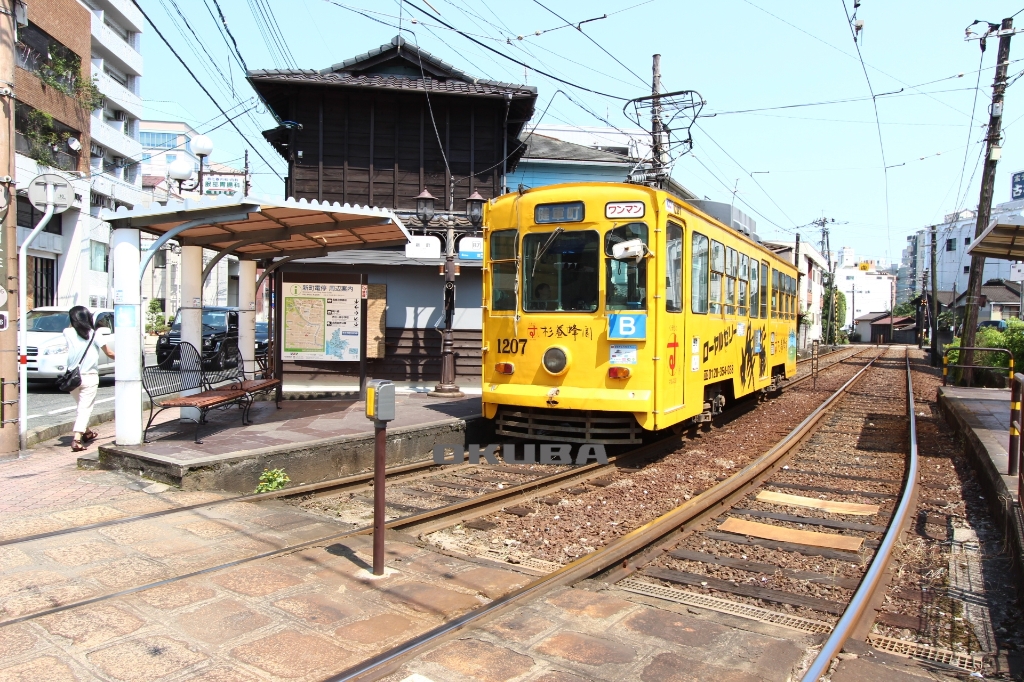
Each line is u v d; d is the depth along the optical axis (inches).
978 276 803.4
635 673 139.3
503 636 154.3
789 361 693.3
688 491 299.7
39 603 164.6
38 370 576.7
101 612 160.6
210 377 396.5
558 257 357.4
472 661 142.4
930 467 366.6
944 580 206.4
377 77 626.5
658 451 384.2
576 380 349.1
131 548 202.5
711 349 414.6
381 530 187.8
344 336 456.1
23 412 342.0
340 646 147.9
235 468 279.6
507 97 625.0
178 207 290.5
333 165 636.1
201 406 307.1
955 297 2079.2
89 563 190.2
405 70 669.9
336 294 454.6
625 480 317.1
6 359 327.9
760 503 287.4
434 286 542.6
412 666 139.8
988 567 217.9
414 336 541.6
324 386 498.3
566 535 235.5
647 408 334.3
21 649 143.0
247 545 208.4
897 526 243.1
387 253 536.1
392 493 290.4
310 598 171.9
